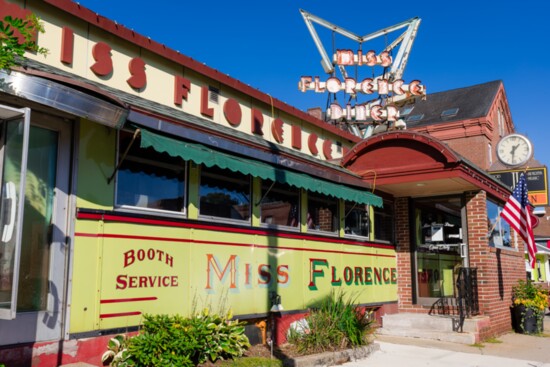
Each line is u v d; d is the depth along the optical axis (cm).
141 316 682
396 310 1309
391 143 1159
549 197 2009
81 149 644
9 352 552
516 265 1493
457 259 1267
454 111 4041
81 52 732
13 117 516
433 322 1158
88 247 636
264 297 888
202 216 798
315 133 1233
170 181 761
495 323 1233
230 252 831
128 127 672
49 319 595
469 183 1165
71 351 604
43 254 605
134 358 618
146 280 695
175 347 631
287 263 954
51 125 625
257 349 830
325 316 900
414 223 1350
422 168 1115
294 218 1005
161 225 725
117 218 670
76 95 550
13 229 491
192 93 902
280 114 1117
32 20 524
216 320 732
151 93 829
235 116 982
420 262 1330
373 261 1234
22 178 490
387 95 1756
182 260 748
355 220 1198
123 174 695
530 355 993
